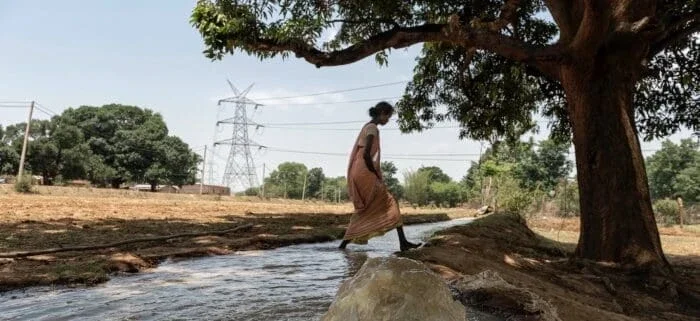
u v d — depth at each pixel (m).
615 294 5.92
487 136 13.38
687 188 69.88
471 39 7.87
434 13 10.24
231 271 5.22
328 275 4.98
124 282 4.57
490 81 12.20
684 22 7.37
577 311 4.12
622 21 7.29
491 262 5.42
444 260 4.95
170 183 70.06
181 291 4.16
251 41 7.48
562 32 8.11
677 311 5.71
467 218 26.31
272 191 87.31
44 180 52.31
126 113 70.06
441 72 12.51
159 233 8.63
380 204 6.06
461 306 2.73
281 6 8.12
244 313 3.40
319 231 9.84
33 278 4.40
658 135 11.46
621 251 7.10
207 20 7.31
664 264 7.02
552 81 11.52
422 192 58.88
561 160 62.12
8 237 7.45
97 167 59.22
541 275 6.05
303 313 3.39
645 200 7.30
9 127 54.41
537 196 28.67
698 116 10.88
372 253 6.86
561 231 21.36
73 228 9.13
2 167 49.84
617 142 7.38
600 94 7.48
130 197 33.94
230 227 10.32
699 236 22.56
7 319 3.27
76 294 4.04
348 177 6.21
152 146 68.12
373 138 5.99
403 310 2.50
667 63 10.55
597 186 7.41
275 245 7.79
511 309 3.78
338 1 8.69
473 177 52.50
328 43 9.87
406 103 13.16
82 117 67.94
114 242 6.98
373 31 9.69
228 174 74.06
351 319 2.52
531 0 10.84
